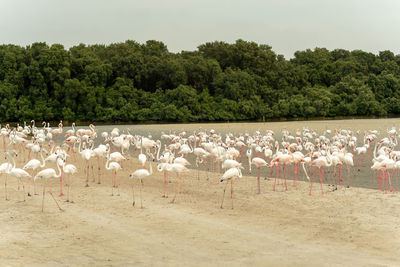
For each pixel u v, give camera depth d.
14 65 76.94
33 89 76.06
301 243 11.23
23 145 30.69
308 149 28.77
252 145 28.33
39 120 74.38
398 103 86.88
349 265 9.52
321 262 9.75
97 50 98.31
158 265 9.65
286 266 9.52
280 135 45.44
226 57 96.50
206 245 11.09
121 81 82.19
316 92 85.00
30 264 9.59
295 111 80.94
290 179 20.73
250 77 84.94
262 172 22.84
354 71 96.81
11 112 72.56
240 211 14.70
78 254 10.41
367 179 20.33
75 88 75.31
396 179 20.22
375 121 64.94
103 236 11.90
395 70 100.12
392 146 28.19
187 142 36.12
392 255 10.19
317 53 108.06
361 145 34.56
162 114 76.19
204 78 86.62
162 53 99.06
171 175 21.97
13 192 17.45
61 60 78.00
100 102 78.56
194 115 78.75
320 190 17.88
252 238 11.67
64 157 19.92
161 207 15.23
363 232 12.05
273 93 86.94
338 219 13.47
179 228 12.63
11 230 12.25
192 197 16.95
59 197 16.72
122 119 77.81
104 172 22.50
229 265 9.61
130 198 16.62
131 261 9.92
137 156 29.25
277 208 15.09
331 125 56.91
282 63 100.12
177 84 84.69
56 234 12.05
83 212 14.50
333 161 18.48
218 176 21.69
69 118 75.12
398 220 13.05
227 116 78.88
